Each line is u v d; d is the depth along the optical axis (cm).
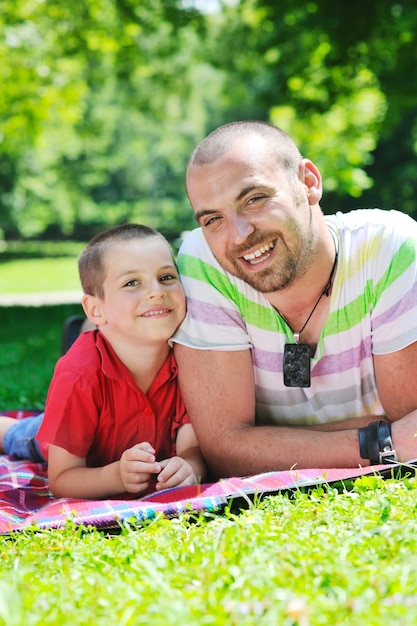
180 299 368
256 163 336
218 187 337
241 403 364
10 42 1780
